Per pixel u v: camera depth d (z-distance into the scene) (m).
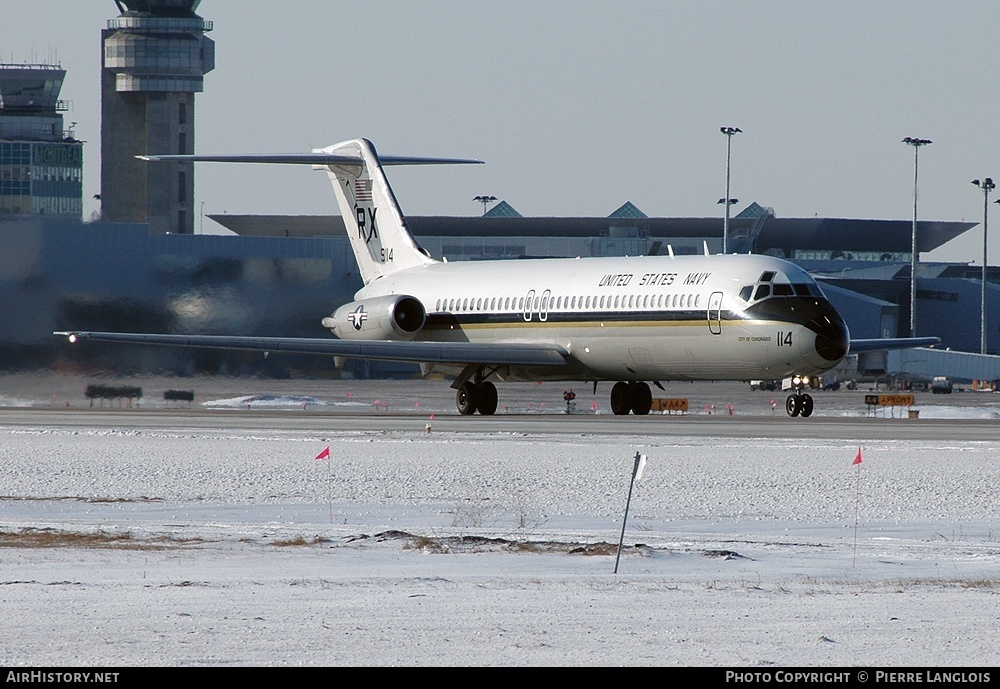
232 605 53.44
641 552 70.00
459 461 120.94
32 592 56.47
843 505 94.19
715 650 44.81
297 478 110.75
